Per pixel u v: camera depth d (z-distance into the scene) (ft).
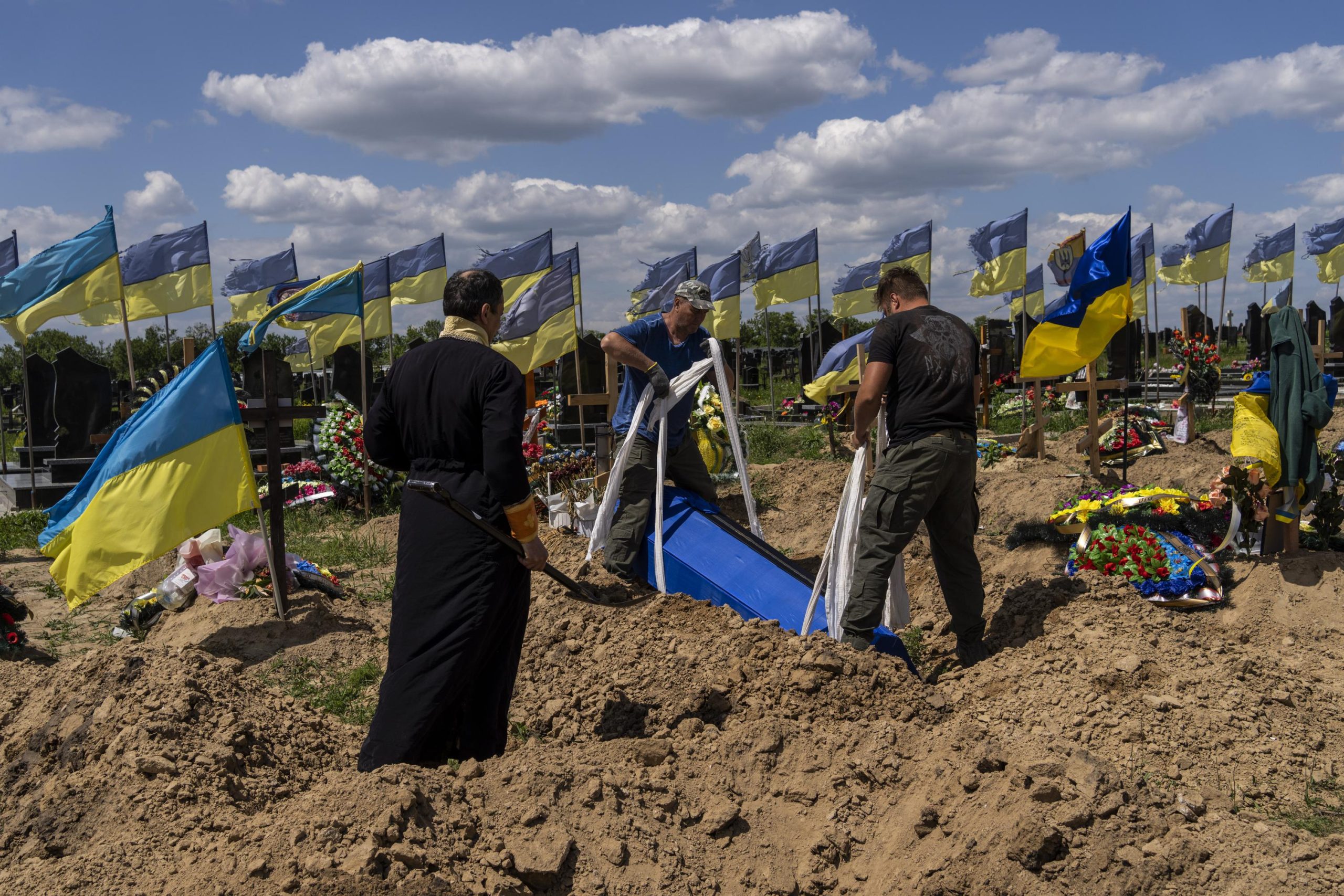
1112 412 42.68
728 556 18.90
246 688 13.39
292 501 37.65
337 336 56.80
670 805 11.07
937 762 11.38
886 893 10.03
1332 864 9.81
